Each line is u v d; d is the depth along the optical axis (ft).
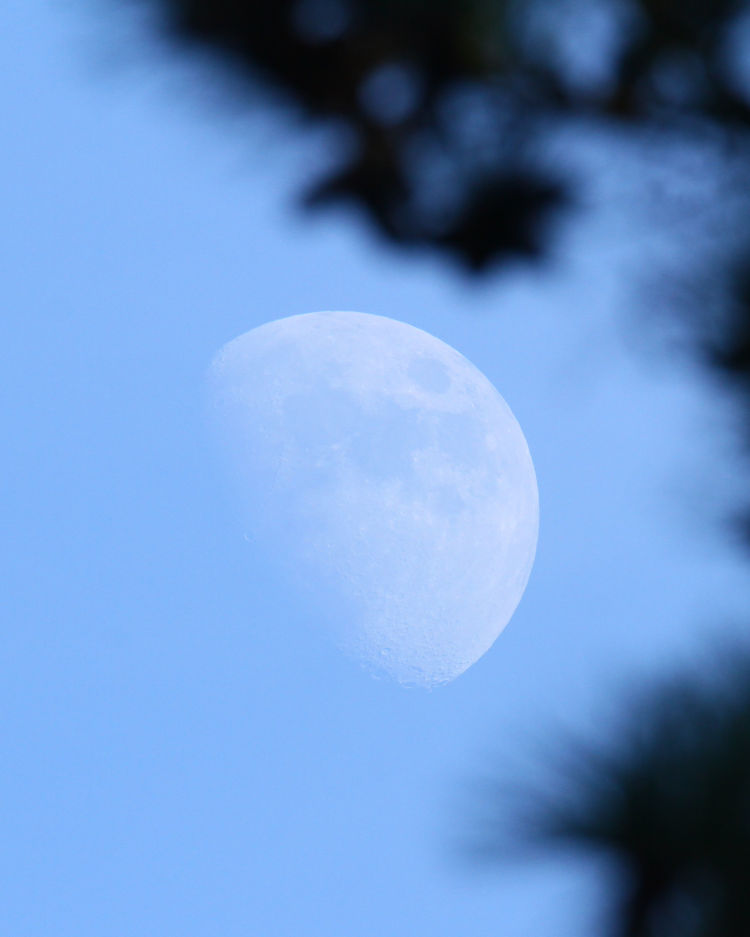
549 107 29.91
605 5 30.12
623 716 19.61
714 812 18.93
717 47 29.91
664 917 19.26
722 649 20.18
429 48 28.37
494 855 18.72
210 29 27.68
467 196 30.01
